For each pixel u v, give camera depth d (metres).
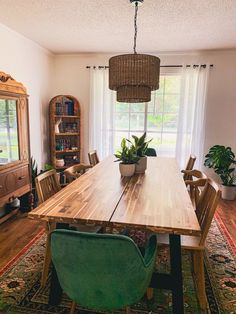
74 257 1.05
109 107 4.25
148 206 1.57
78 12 2.49
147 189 1.94
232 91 3.94
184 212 1.47
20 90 2.82
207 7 2.32
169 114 4.18
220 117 4.05
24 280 1.86
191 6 2.30
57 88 4.40
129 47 3.76
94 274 1.07
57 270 1.17
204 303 1.61
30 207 3.14
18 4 2.32
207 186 1.86
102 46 3.73
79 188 1.95
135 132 4.32
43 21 2.75
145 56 2.00
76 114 4.24
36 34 3.21
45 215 1.41
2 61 2.94
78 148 4.29
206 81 3.90
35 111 3.81
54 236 1.05
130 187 1.98
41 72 3.92
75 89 4.36
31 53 3.58
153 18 2.61
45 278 1.79
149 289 1.63
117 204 1.60
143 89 2.14
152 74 2.05
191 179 2.85
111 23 2.78
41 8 2.41
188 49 3.81
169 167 2.75
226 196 3.78
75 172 2.63
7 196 2.64
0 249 2.30
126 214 1.43
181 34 3.10
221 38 3.25
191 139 4.09
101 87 4.22
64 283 1.18
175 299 1.48
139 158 2.38
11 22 2.79
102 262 1.03
